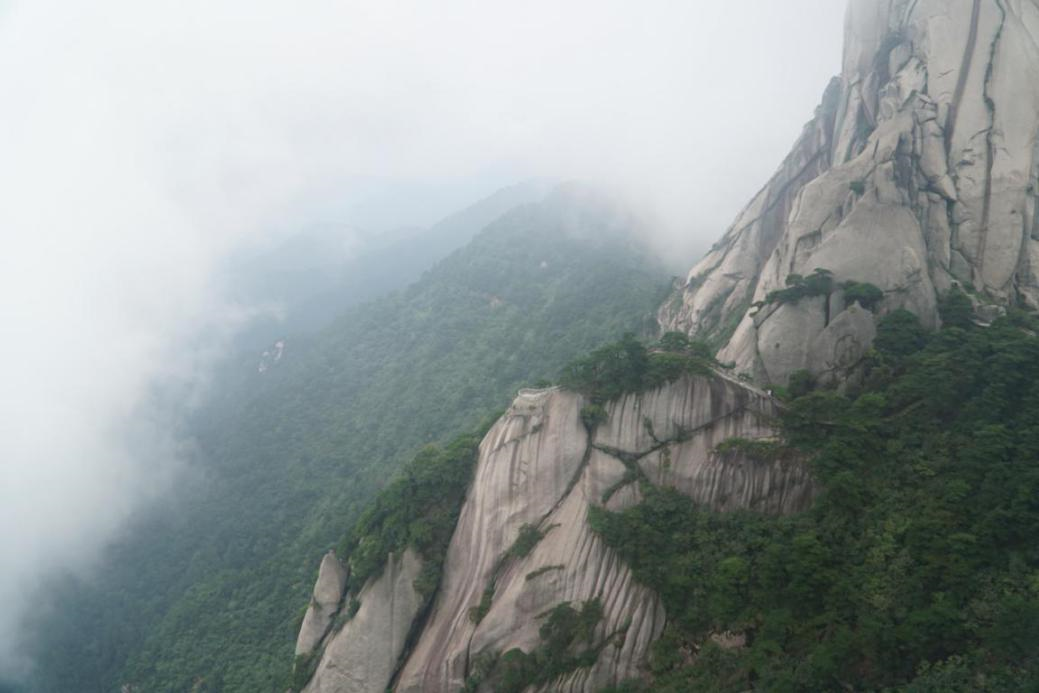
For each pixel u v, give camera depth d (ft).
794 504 139.85
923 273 161.89
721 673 117.60
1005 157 173.88
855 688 102.47
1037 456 115.34
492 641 143.64
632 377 159.94
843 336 157.28
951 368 137.08
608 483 153.07
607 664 133.28
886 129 184.03
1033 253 169.17
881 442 134.21
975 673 94.38
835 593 114.32
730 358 177.58
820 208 181.98
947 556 109.29
